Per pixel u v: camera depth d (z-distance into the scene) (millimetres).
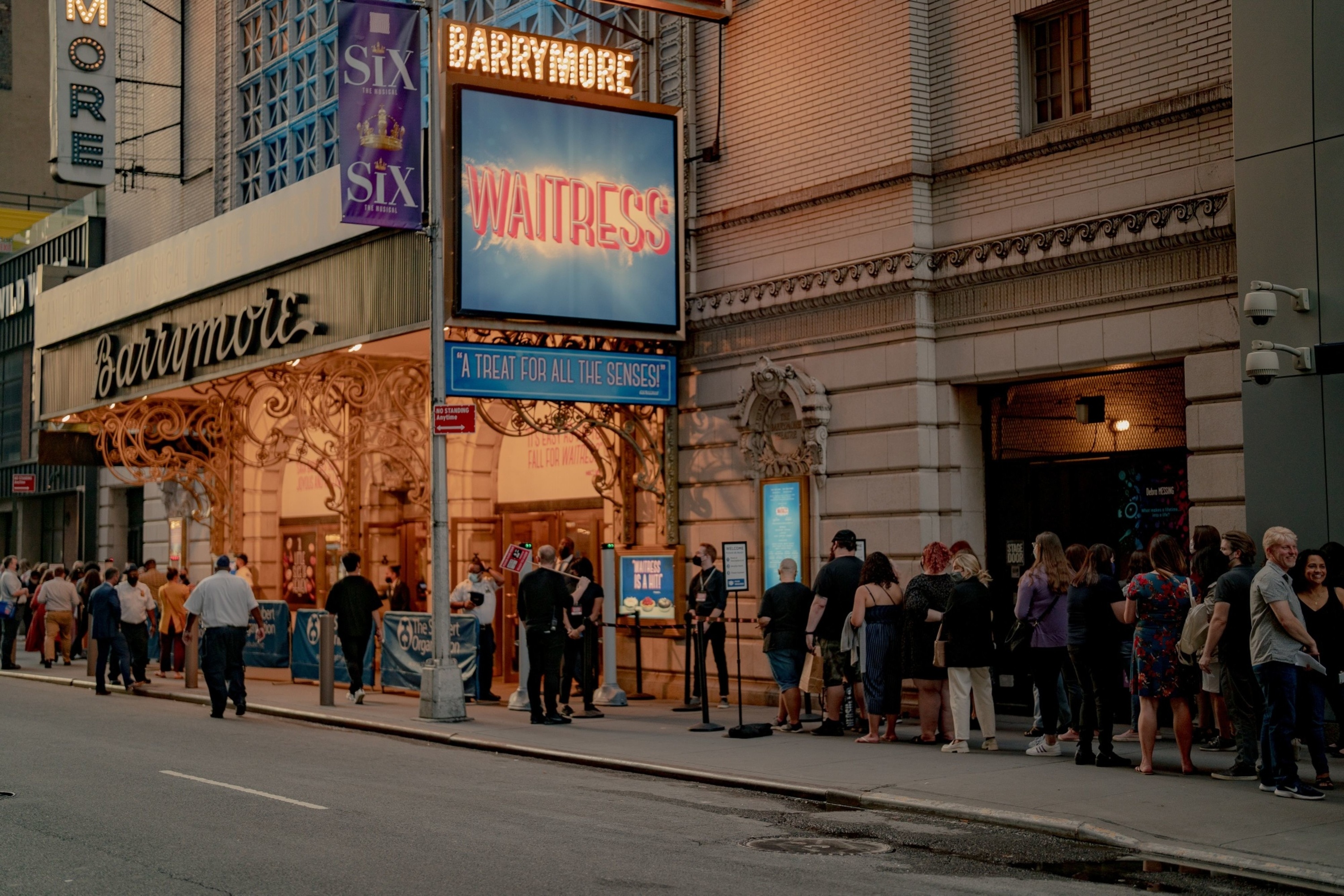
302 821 10078
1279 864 8781
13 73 55062
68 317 30766
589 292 18969
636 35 20938
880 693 14609
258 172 31172
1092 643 12750
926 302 17000
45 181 55406
